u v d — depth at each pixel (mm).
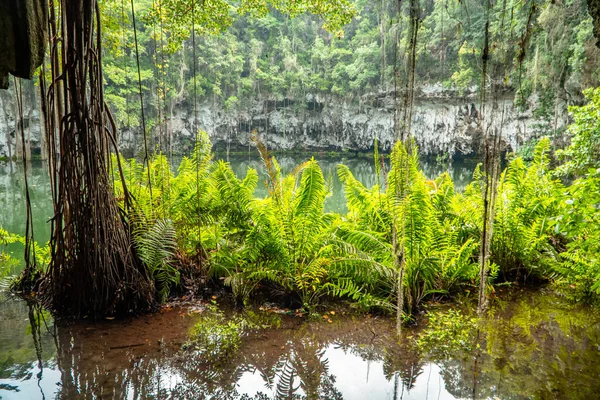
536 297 4660
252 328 3781
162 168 5258
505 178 5641
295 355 3291
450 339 3557
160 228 4281
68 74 3713
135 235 4250
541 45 16766
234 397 2674
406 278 4039
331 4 7453
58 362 3037
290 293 4543
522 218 5164
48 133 4160
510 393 2715
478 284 4758
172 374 2924
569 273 4809
